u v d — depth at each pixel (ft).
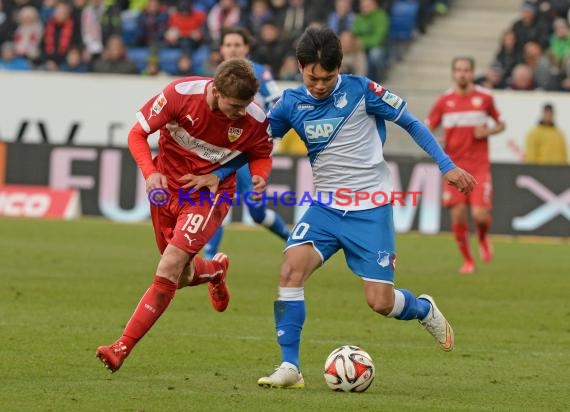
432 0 270.87
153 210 77.56
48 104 220.64
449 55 259.19
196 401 66.13
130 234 185.37
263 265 149.48
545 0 240.73
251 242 181.98
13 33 261.03
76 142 220.02
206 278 81.61
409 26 258.78
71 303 109.70
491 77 228.22
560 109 206.80
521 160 207.72
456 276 143.02
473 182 74.49
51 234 181.16
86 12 254.27
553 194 199.82
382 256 74.08
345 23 243.60
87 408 63.26
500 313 112.06
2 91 221.46
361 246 74.13
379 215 74.49
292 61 228.43
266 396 68.39
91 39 254.47
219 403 65.67
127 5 271.49
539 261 164.76
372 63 238.68
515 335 98.78
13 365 76.89
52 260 146.51
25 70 251.19
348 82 74.38
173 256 72.23
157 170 76.23
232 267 146.20
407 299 76.07
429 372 79.77
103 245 167.53
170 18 255.91
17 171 212.84
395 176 203.31
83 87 219.82
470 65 151.43
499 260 165.07
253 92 70.33
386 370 80.23
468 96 152.25
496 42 263.08
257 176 75.31
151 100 74.33
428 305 77.82
